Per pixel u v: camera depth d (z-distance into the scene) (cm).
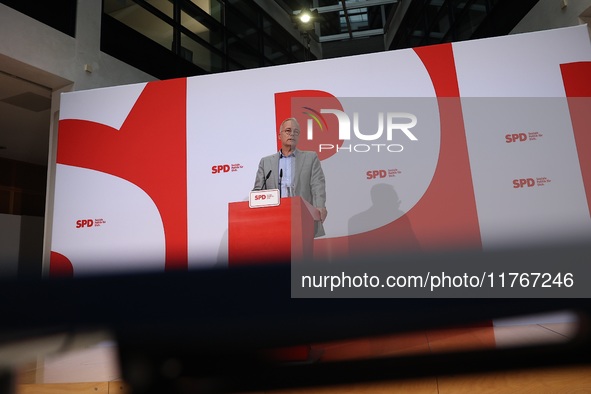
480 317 255
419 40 763
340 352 179
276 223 230
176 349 194
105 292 325
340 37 973
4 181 717
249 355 181
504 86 295
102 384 165
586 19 372
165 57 553
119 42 484
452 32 639
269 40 820
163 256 321
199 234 319
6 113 534
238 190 318
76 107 355
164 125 339
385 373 153
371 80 314
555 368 146
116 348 200
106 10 474
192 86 339
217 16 683
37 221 749
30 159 735
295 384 152
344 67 319
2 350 224
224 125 329
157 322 287
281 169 299
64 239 338
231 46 708
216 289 306
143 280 321
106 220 335
